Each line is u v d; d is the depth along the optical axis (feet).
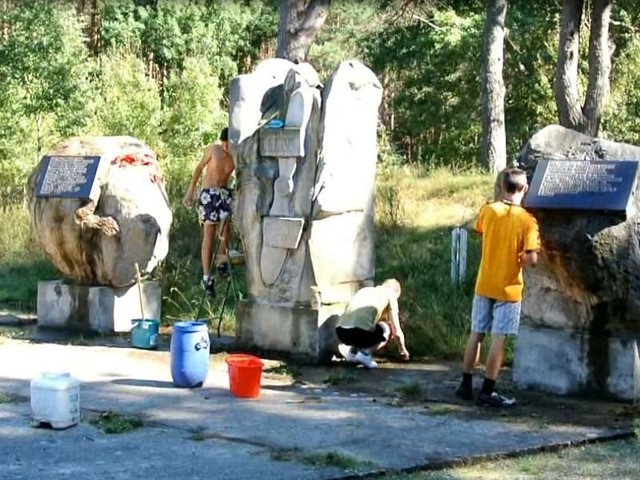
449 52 97.40
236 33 122.11
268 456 24.99
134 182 42.01
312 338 36.78
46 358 36.78
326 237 37.19
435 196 61.16
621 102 81.41
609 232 30.73
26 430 27.09
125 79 77.66
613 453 26.20
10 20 81.97
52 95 75.51
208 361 33.71
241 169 38.55
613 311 31.37
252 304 38.29
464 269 43.65
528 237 30.42
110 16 114.01
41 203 42.19
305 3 64.13
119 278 41.55
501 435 27.45
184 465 24.20
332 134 36.86
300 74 37.55
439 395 32.12
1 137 70.59
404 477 23.79
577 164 31.45
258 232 38.01
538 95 96.89
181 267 47.78
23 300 49.47
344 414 29.50
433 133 100.48
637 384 31.30
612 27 98.17
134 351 38.42
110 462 24.39
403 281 44.83
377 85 38.32
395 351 38.24
